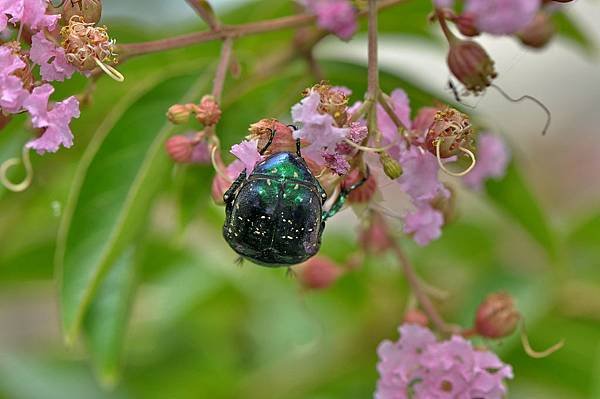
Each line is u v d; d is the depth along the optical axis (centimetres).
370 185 34
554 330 42
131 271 38
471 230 43
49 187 40
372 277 43
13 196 40
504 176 39
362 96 38
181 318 45
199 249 44
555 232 40
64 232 36
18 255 42
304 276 38
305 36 37
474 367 34
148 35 39
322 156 32
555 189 57
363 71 37
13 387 44
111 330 38
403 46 41
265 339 46
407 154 33
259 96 37
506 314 35
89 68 32
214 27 35
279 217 32
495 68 34
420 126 33
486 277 41
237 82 37
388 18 40
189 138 34
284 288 45
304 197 32
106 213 36
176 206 37
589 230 42
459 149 33
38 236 42
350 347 43
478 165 38
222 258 44
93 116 39
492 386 34
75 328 35
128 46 34
